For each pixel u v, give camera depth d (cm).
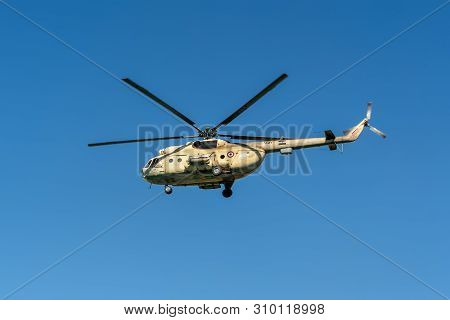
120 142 5738
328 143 6072
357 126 6100
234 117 5709
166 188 6262
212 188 6209
